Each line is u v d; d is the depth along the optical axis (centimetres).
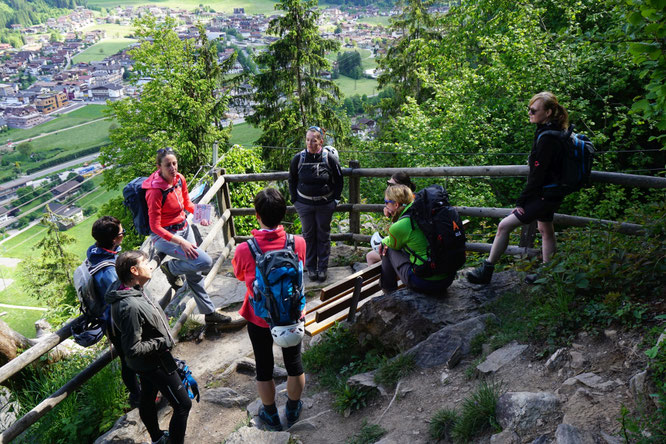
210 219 540
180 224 444
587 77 1223
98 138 14362
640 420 218
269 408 330
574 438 220
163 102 2588
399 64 2672
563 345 299
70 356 494
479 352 332
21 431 344
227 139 2841
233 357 455
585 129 1228
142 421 338
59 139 14300
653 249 325
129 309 291
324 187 519
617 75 1199
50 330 955
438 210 362
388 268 418
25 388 487
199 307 480
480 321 354
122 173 2648
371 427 302
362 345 398
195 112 2614
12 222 9094
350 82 12375
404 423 295
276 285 285
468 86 1506
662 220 354
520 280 399
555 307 327
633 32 331
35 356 338
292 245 307
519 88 1334
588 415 235
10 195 10269
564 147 330
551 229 376
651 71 346
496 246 387
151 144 2583
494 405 265
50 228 3284
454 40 2012
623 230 392
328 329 423
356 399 337
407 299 380
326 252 559
